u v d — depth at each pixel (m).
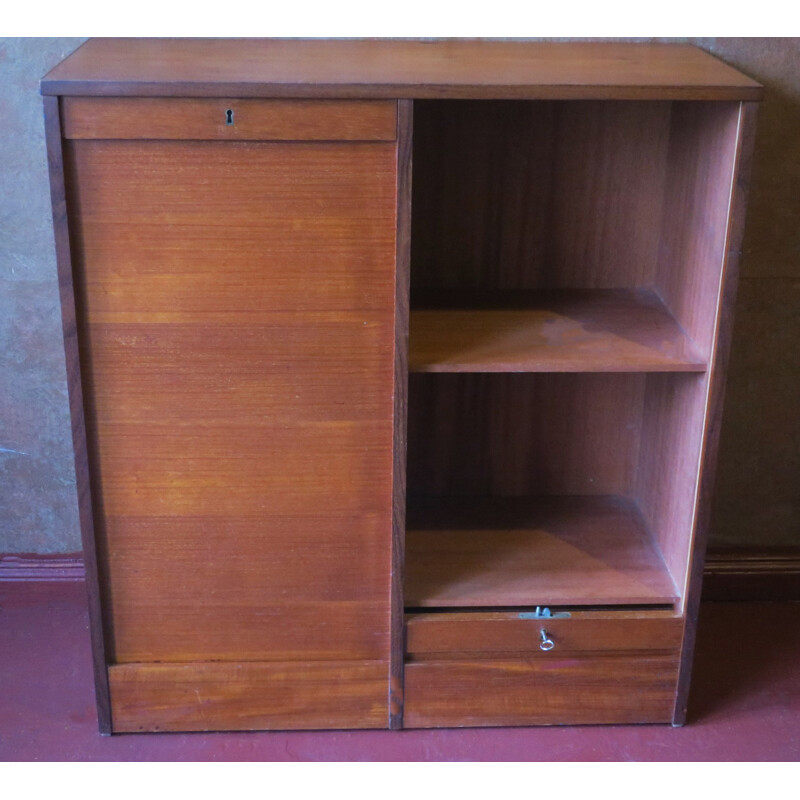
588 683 2.04
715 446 1.87
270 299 1.77
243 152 1.68
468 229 2.13
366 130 1.67
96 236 1.72
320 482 1.88
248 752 2.00
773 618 2.44
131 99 1.64
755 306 2.27
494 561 2.10
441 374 2.22
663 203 2.11
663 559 2.12
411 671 2.01
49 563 2.45
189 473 1.87
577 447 2.30
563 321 2.01
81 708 2.12
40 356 2.27
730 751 2.03
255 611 1.97
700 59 1.93
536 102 2.04
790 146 2.15
